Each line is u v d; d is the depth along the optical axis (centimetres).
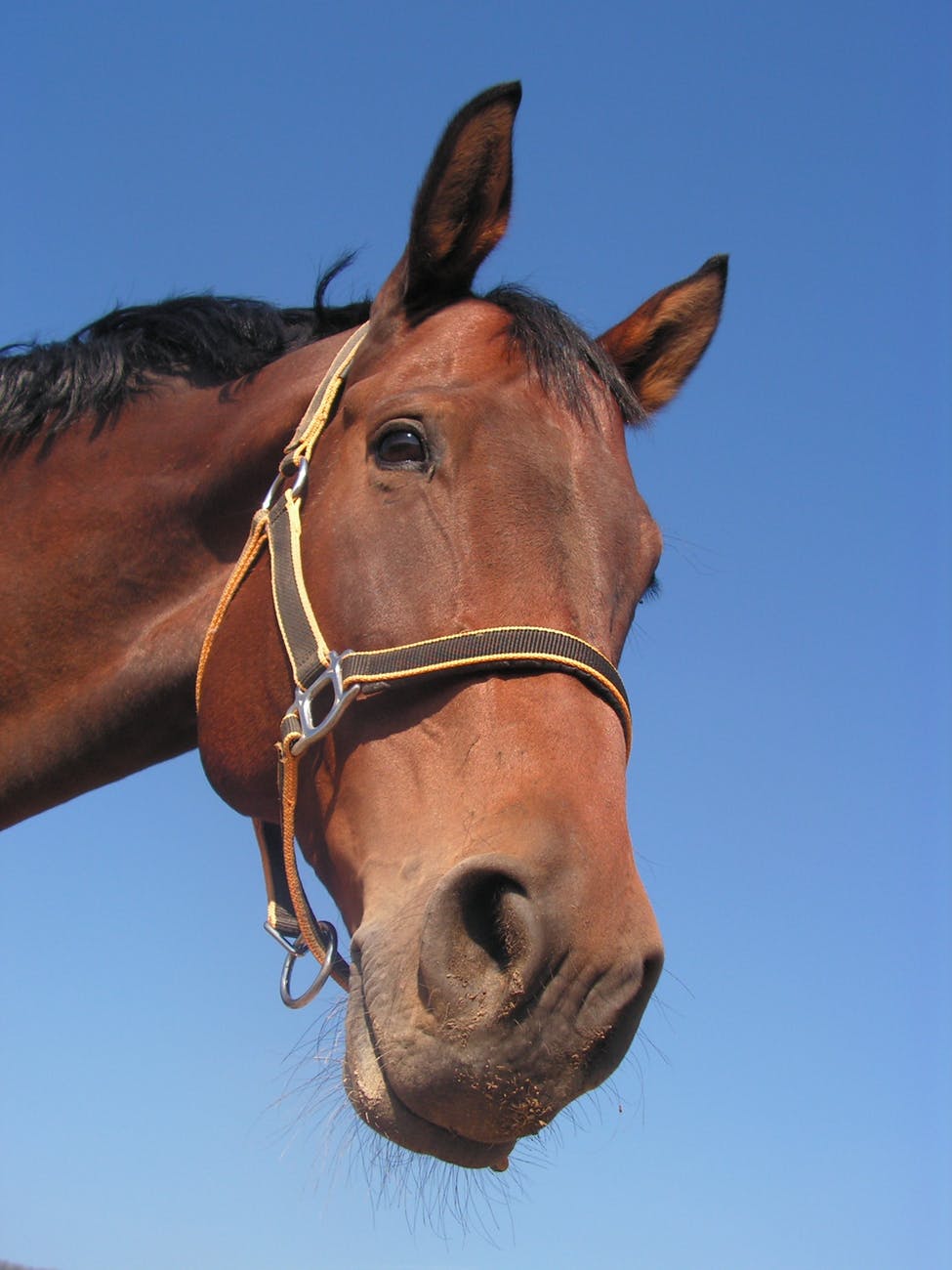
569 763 125
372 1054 122
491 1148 122
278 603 141
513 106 148
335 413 149
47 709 157
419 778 129
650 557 142
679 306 167
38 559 159
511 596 131
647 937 121
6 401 164
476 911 120
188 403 163
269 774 142
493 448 136
